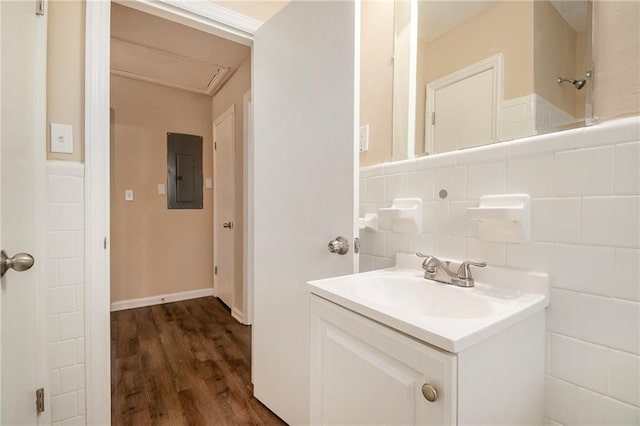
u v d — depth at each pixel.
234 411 1.53
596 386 0.74
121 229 2.99
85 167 1.27
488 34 0.99
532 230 0.84
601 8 0.75
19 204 0.89
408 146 1.22
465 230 0.99
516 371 0.71
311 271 1.29
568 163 0.78
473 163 0.97
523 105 0.89
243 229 2.65
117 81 2.95
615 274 0.71
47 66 1.20
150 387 1.72
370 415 0.72
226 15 1.62
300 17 1.35
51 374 1.19
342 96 1.15
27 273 0.97
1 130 0.73
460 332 0.58
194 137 3.36
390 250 1.25
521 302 0.77
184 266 3.32
